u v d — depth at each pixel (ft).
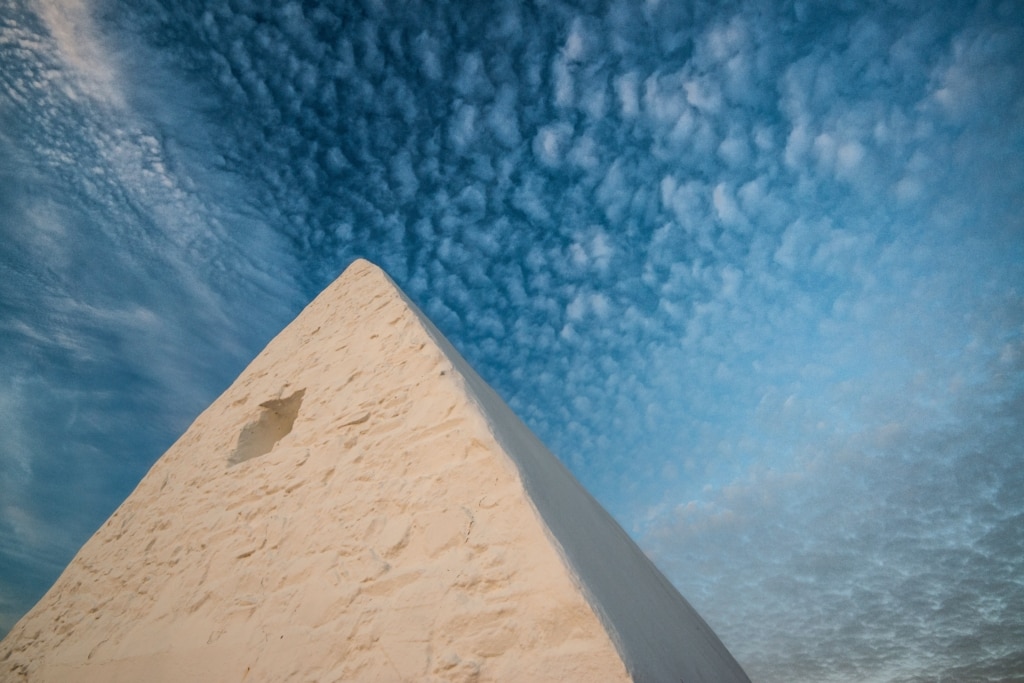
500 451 11.00
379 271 21.36
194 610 13.28
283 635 10.86
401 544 10.78
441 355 14.46
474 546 9.72
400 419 13.64
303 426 16.57
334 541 11.96
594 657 7.48
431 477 11.57
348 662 9.53
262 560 13.09
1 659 18.49
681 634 14.47
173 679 11.84
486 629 8.57
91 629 16.11
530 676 7.75
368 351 17.38
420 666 8.70
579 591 8.11
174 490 19.17
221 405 22.48
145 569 16.48
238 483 16.37
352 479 13.15
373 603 10.16
